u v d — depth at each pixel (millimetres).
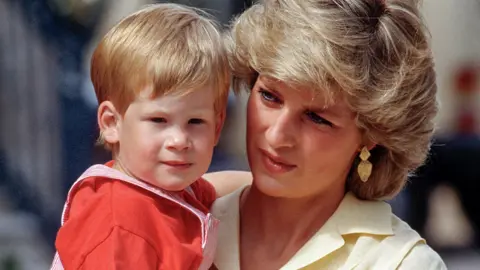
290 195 3312
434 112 3453
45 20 8570
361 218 3404
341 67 3061
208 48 3148
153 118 3061
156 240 3049
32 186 8914
